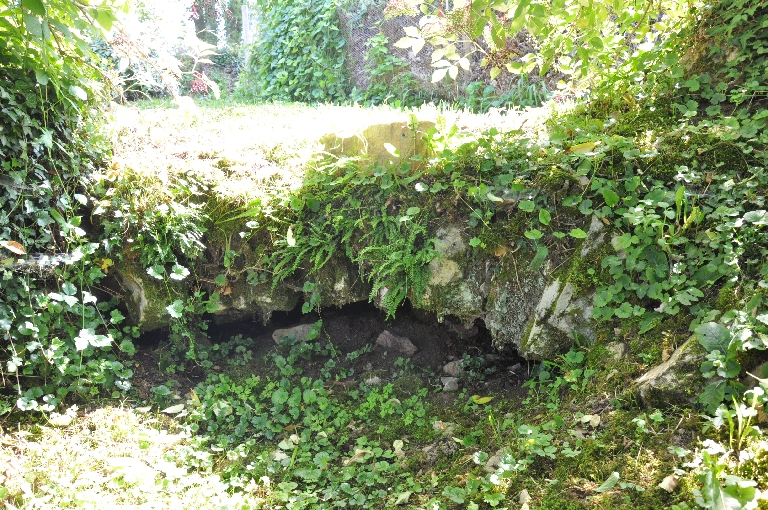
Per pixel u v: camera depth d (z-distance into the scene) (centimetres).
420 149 379
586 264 319
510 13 329
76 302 318
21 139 315
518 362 367
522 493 242
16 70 328
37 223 321
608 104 404
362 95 820
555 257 331
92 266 346
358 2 837
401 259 351
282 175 384
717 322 265
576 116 406
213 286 379
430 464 292
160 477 276
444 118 388
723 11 393
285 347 396
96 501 247
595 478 238
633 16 405
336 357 394
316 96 838
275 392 350
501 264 342
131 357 365
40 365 320
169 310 346
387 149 361
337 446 316
